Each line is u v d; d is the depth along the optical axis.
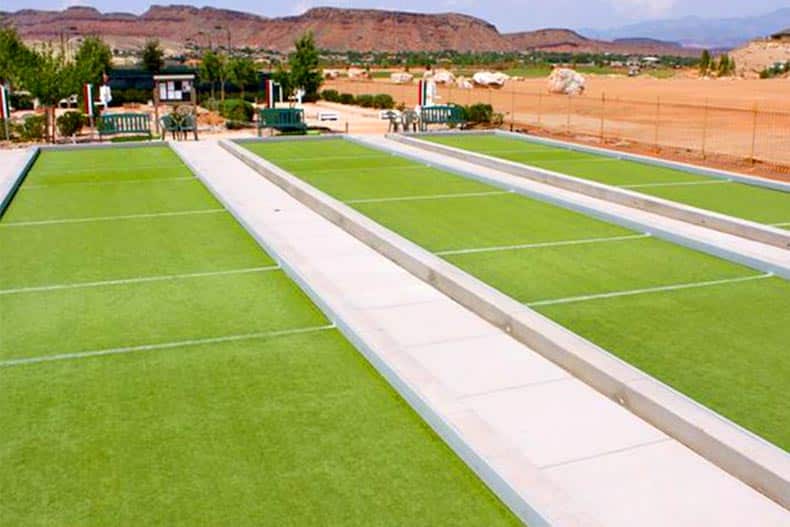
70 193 14.85
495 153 20.36
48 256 10.32
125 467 5.16
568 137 26.31
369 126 32.41
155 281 9.21
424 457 5.27
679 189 15.18
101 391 6.30
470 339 7.28
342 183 15.84
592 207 12.79
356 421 5.78
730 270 9.64
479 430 5.31
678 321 7.87
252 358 6.94
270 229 11.35
